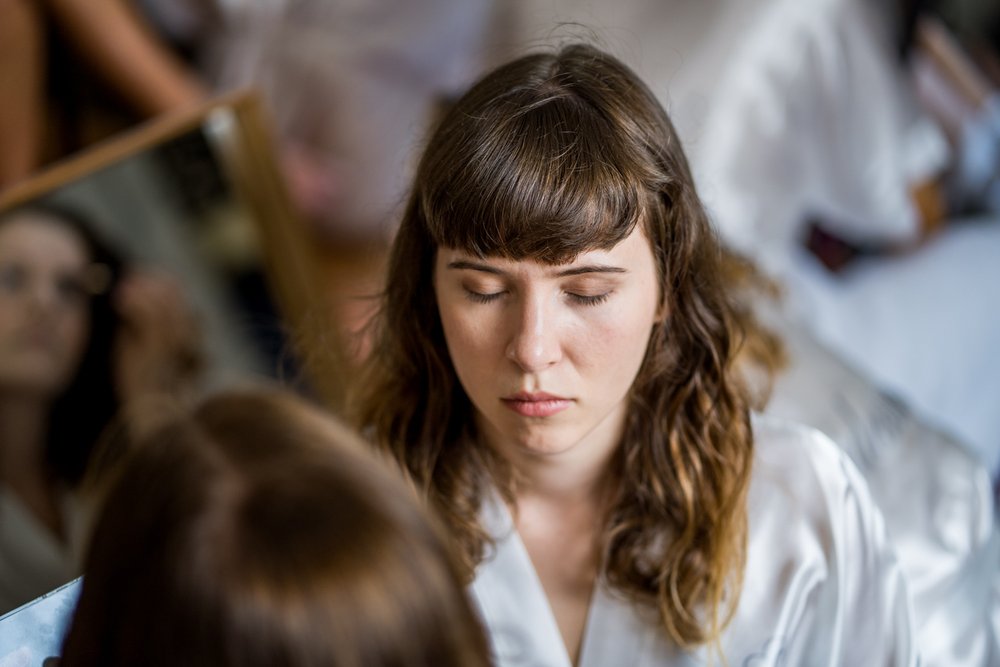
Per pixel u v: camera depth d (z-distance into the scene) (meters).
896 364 1.93
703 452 0.90
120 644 0.50
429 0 2.04
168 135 1.51
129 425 1.48
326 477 0.50
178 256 1.57
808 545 0.94
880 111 1.90
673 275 0.82
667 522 0.91
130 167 1.51
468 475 0.92
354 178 2.13
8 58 1.64
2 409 1.40
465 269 0.74
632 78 0.80
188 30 2.14
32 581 1.37
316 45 2.08
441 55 2.12
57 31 1.76
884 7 2.00
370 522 0.49
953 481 1.41
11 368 1.44
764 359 1.29
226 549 0.47
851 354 1.92
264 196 1.58
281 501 0.48
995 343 2.02
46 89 1.74
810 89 1.87
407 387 0.91
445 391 0.89
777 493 0.94
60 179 1.47
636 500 0.91
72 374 1.49
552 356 0.74
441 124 0.80
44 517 1.43
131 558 0.50
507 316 0.75
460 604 0.52
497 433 0.89
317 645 0.47
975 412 1.98
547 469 0.90
